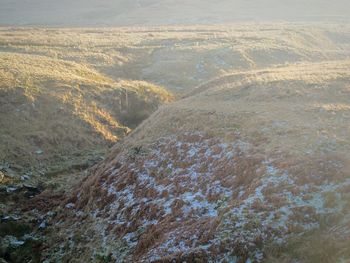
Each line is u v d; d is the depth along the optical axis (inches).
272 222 718.5
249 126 1050.7
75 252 935.0
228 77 1692.9
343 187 753.0
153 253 768.9
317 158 840.9
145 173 1051.9
